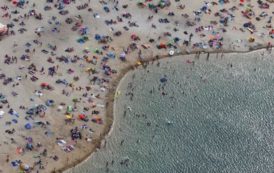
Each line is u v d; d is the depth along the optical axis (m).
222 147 89.38
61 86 97.19
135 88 99.38
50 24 110.56
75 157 85.31
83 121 91.31
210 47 110.44
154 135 90.38
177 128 92.06
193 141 89.94
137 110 94.81
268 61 109.44
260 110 97.44
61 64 101.62
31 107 92.25
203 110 96.19
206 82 102.38
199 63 106.75
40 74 98.94
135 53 106.75
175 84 101.25
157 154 87.12
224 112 96.19
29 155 84.56
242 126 93.75
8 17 111.00
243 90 101.56
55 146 86.44
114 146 87.81
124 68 103.31
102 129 90.50
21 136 87.25
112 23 112.25
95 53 105.12
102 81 99.62
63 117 91.31
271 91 102.12
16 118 89.94
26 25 109.69
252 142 90.88
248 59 109.25
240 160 87.44
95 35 108.94
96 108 94.19
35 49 104.19
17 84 96.31
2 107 91.50
